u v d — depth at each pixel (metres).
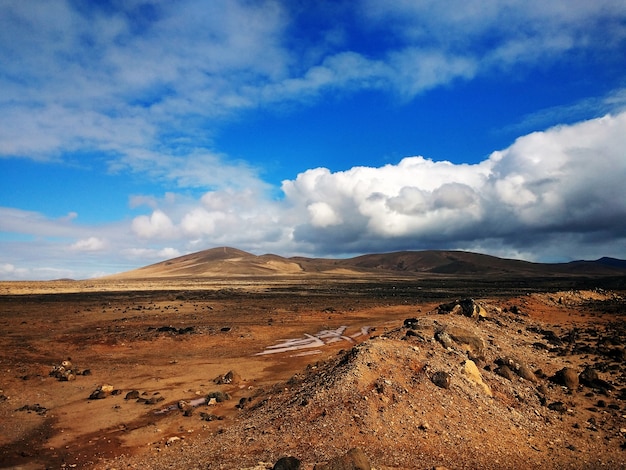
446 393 19.19
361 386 18.77
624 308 48.19
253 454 15.55
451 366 21.81
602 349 30.52
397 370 20.36
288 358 35.94
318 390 19.14
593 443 17.28
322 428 16.44
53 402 24.61
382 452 14.97
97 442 18.83
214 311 66.44
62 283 181.62
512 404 20.34
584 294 58.44
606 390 23.27
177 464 15.77
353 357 21.20
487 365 24.31
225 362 34.84
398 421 16.88
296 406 18.64
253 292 110.25
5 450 18.00
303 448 15.39
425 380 19.70
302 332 48.56
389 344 23.06
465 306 36.56
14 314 61.50
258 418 19.53
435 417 17.50
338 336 46.00
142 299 86.94
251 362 34.72
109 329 48.12
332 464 12.21
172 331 46.03
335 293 107.31
